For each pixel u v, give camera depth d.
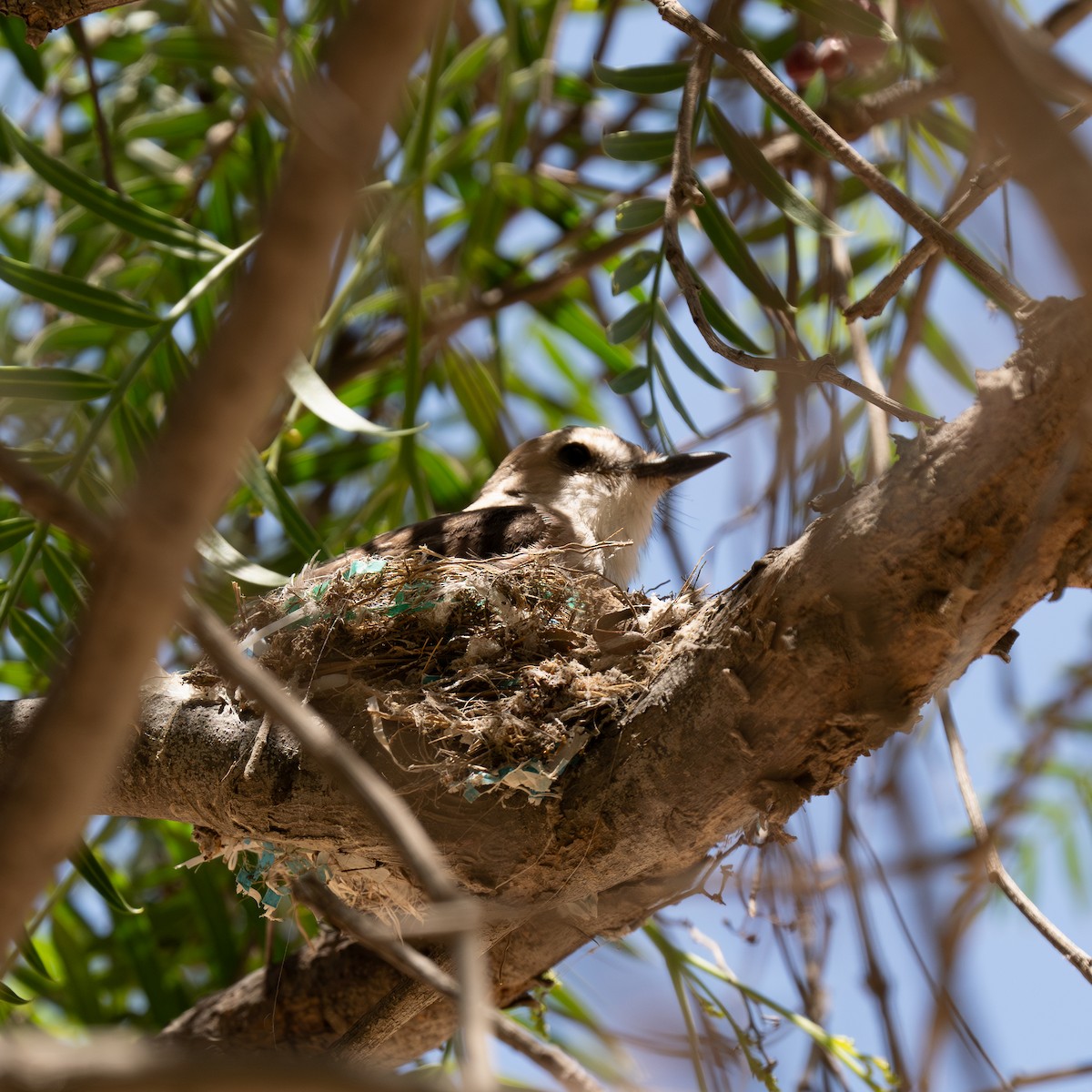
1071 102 5.82
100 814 7.71
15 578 9.18
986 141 6.48
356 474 13.18
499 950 8.04
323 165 3.17
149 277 12.82
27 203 13.75
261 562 12.14
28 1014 10.67
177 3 13.66
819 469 9.02
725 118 8.98
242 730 7.29
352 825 7.02
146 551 3.43
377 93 3.17
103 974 11.52
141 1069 3.04
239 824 7.27
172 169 13.47
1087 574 5.77
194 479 3.38
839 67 9.81
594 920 7.67
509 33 12.18
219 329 3.47
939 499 5.75
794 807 6.59
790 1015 8.89
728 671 6.40
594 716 6.93
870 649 6.05
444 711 7.09
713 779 6.59
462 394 12.66
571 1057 9.59
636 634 7.48
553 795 6.81
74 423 10.23
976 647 6.10
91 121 13.82
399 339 12.80
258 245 3.38
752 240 11.89
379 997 8.85
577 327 13.42
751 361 6.48
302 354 9.70
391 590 7.84
